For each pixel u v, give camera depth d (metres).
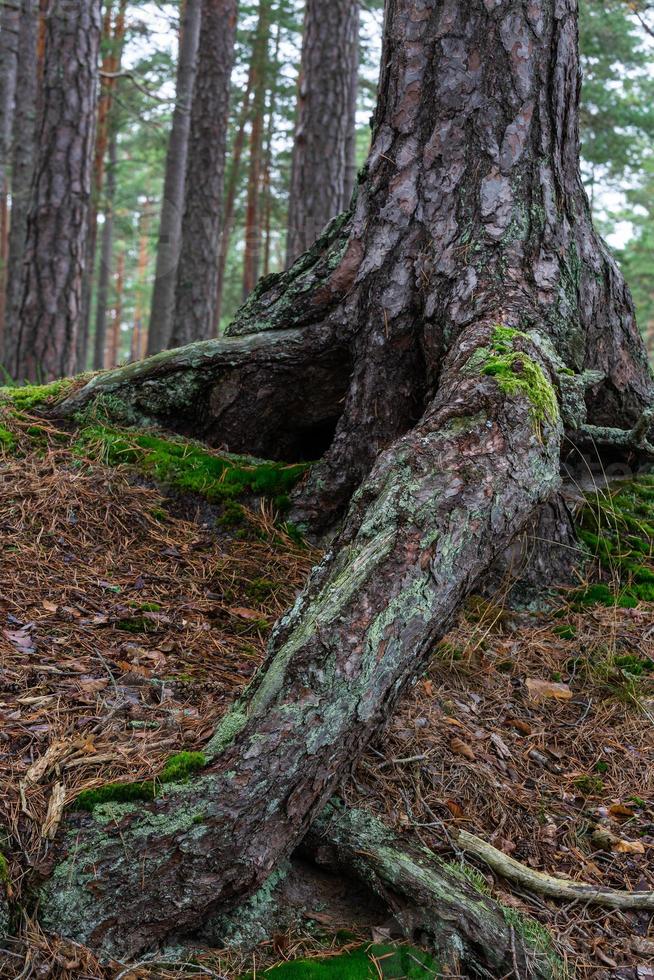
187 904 1.96
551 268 3.68
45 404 4.36
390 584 2.29
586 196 4.09
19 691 2.46
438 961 2.01
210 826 1.98
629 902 2.27
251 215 20.92
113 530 3.60
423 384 3.78
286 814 2.05
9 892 1.86
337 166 9.41
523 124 3.71
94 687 2.54
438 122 3.74
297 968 1.94
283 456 4.34
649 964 2.13
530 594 3.71
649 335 25.52
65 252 7.48
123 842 1.96
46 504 3.62
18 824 1.97
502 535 2.56
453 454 2.61
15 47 14.40
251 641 3.08
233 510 3.82
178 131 15.73
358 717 2.15
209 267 12.09
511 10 3.69
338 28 9.30
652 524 4.13
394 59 3.83
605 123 17.05
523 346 3.18
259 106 20.83
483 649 3.35
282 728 2.08
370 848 2.19
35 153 7.49
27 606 2.97
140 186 29.98
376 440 3.80
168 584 3.34
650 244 21.77
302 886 2.21
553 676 3.27
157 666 2.76
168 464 3.97
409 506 2.44
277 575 3.51
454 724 2.86
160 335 15.84
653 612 3.65
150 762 2.18
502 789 2.63
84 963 1.81
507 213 3.67
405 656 2.26
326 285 3.98
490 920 2.07
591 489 4.23
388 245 3.78
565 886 2.27
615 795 2.72
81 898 1.89
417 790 2.49
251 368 4.09
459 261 3.64
